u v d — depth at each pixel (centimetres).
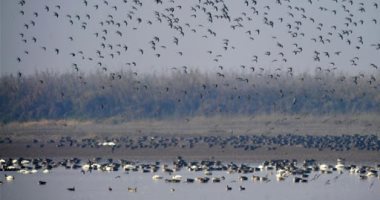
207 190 9644
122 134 14888
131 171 11100
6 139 14000
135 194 9425
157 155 12612
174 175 10681
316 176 10650
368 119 15225
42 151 13062
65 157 12569
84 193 9519
